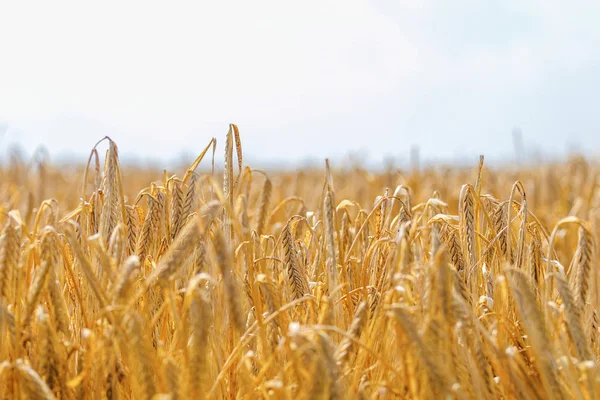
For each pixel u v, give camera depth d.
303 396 1.61
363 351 2.07
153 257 2.61
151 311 2.41
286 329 2.19
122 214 2.42
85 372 1.85
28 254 2.14
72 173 9.01
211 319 1.78
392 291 1.95
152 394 1.75
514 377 1.88
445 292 1.78
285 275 2.58
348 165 7.10
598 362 2.21
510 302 2.51
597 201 5.80
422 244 2.67
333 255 2.53
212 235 2.13
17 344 1.88
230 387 2.21
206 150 2.59
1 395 1.98
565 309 2.01
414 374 1.71
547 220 6.04
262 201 2.92
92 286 1.90
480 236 2.59
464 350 1.97
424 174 7.73
